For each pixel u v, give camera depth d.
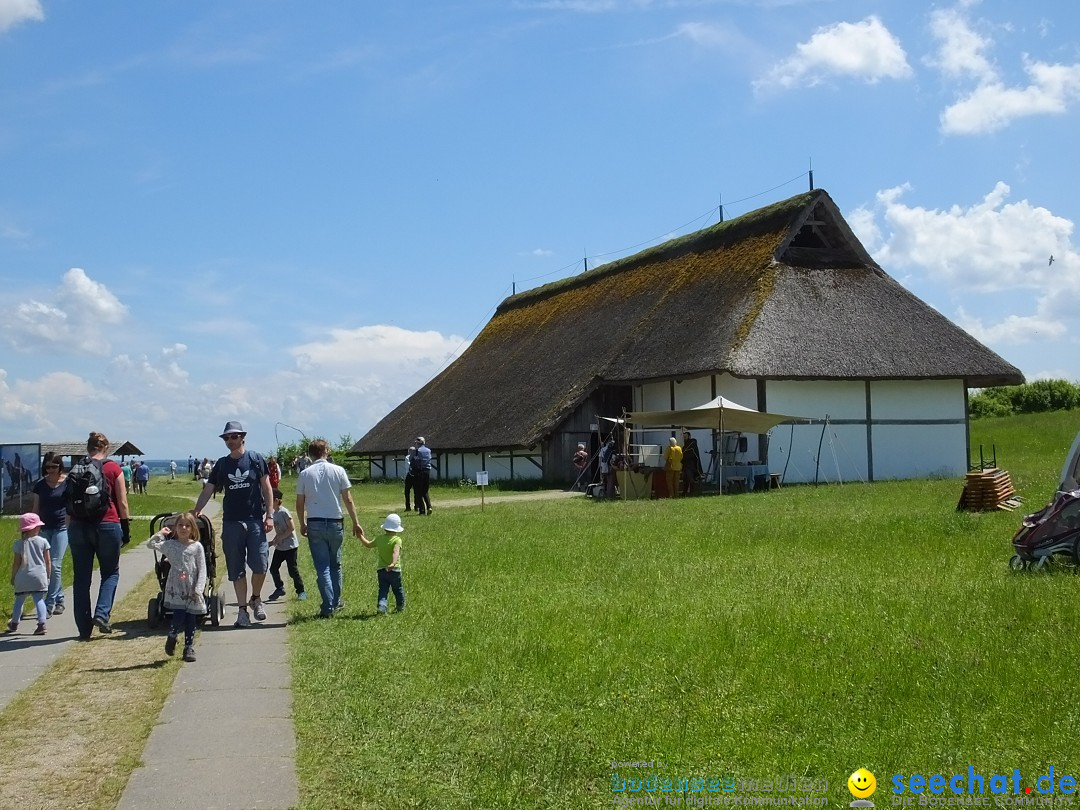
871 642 8.70
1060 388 66.56
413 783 6.06
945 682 7.43
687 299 39.62
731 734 6.57
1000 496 19.97
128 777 6.29
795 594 11.09
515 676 8.12
